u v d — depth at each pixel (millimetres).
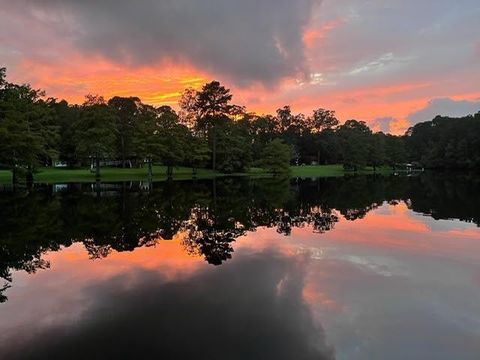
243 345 6953
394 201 29984
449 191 38656
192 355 6621
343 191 40812
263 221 20703
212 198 32438
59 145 77625
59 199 30094
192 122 81250
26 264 12281
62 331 7535
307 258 12922
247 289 9820
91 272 11398
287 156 79375
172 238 16250
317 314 8289
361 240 15680
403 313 8328
